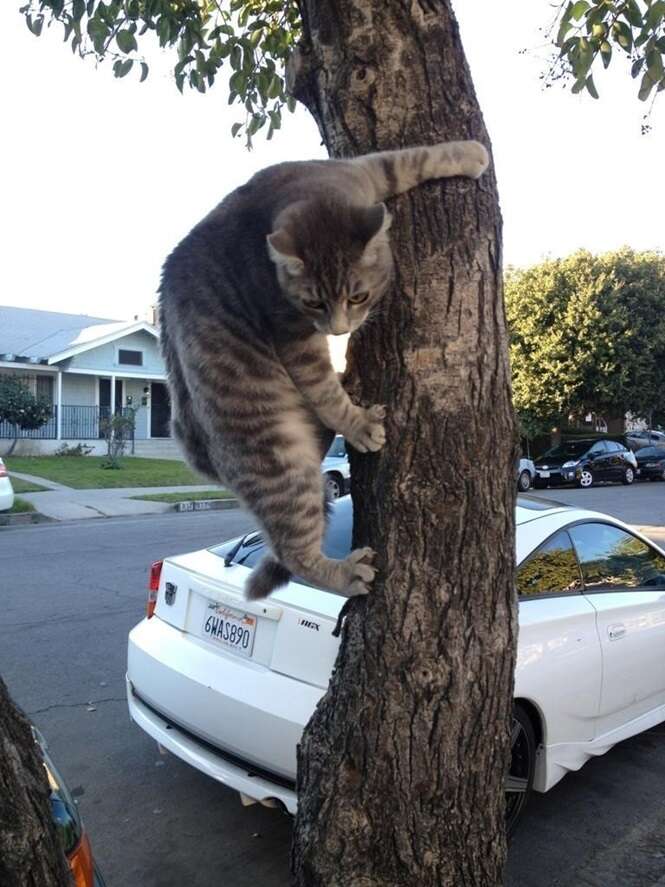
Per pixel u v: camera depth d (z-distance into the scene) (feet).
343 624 7.66
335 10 6.97
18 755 4.90
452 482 6.61
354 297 7.16
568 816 12.51
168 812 12.31
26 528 40.83
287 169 8.71
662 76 12.82
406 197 6.88
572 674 12.14
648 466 87.61
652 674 14.03
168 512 49.80
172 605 12.86
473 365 6.70
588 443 82.23
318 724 7.36
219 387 8.05
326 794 6.96
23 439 83.56
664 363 88.12
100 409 89.66
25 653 19.15
